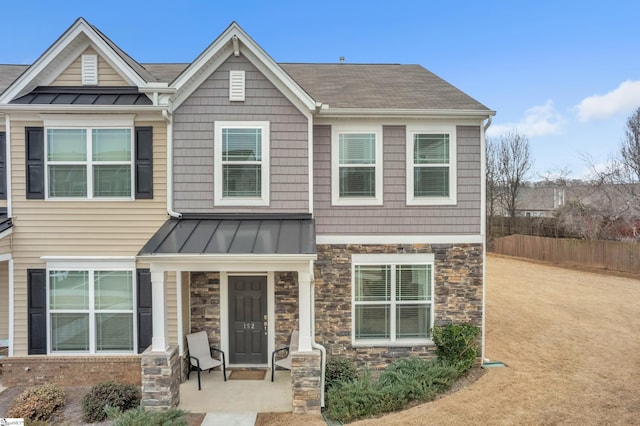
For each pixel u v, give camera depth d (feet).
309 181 29.91
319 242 30.89
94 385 27.78
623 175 98.99
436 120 31.22
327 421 23.02
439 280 31.48
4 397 26.37
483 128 31.32
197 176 29.53
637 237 81.82
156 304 24.13
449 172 31.45
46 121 28.40
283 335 31.50
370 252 31.17
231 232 27.02
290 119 29.86
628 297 57.36
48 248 28.58
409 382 25.99
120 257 28.58
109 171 28.94
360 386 25.21
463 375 29.30
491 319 45.57
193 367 31.04
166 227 27.66
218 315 31.42
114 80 30.01
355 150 31.27
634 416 22.72
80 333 28.71
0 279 31.42
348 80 39.73
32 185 28.53
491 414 23.03
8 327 30.83
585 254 81.35
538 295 58.70
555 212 101.86
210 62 29.37
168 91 28.30
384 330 31.37
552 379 28.35
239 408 24.85
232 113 29.66
